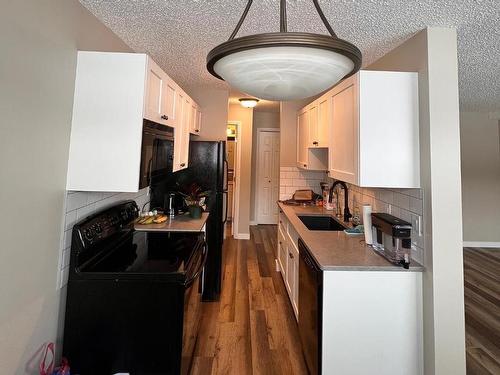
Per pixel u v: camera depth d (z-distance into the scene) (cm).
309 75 68
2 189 103
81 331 142
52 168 130
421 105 167
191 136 321
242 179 516
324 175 378
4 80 101
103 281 143
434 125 159
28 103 113
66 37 136
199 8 155
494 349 215
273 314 260
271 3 148
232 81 76
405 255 166
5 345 108
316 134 271
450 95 160
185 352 150
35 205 120
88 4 151
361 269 159
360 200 261
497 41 186
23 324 117
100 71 144
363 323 160
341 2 143
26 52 110
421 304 162
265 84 72
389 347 161
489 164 488
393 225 166
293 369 192
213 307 272
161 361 141
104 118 144
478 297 304
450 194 158
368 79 171
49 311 133
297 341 221
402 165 170
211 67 75
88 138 144
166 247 186
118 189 143
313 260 179
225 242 494
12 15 103
